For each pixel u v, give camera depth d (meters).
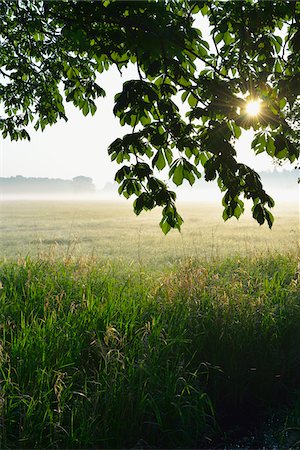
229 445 3.40
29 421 2.96
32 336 3.78
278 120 3.37
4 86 7.24
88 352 3.78
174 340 3.92
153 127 3.51
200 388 3.79
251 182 3.31
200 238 17.28
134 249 13.49
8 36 6.62
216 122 3.35
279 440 3.47
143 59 3.25
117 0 3.44
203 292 5.31
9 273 6.11
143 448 3.16
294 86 3.74
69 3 3.76
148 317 4.58
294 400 4.01
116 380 3.36
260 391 4.07
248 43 4.12
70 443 2.92
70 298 5.19
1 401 2.91
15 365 3.45
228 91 3.36
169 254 11.84
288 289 5.81
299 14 3.89
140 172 3.54
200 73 4.17
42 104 7.11
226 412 3.88
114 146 3.51
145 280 6.27
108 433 3.15
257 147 3.47
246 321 4.49
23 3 5.63
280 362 4.20
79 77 6.51
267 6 3.80
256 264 8.16
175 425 3.39
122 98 3.21
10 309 4.67
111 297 4.85
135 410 3.26
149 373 3.42
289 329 4.66
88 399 3.09
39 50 6.62
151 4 3.48
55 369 3.41
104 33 3.65
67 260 6.57
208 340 4.17
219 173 3.36
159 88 3.56
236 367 3.98
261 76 4.12
